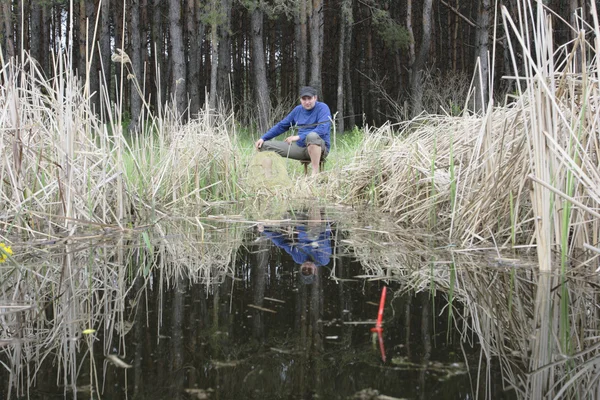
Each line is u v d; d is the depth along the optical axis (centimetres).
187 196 397
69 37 285
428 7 1161
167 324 132
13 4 1645
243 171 485
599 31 198
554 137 194
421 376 100
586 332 132
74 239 252
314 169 536
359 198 424
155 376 99
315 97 546
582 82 203
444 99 1227
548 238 194
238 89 1964
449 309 147
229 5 1274
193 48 1227
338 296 159
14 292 167
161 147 412
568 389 97
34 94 289
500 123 273
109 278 184
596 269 193
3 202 264
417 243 247
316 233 275
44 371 104
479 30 1077
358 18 1792
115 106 330
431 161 328
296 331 126
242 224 306
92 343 119
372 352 113
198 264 205
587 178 189
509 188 237
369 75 1769
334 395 90
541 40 197
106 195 306
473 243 246
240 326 130
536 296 163
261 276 184
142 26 1506
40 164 283
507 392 94
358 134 633
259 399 88
